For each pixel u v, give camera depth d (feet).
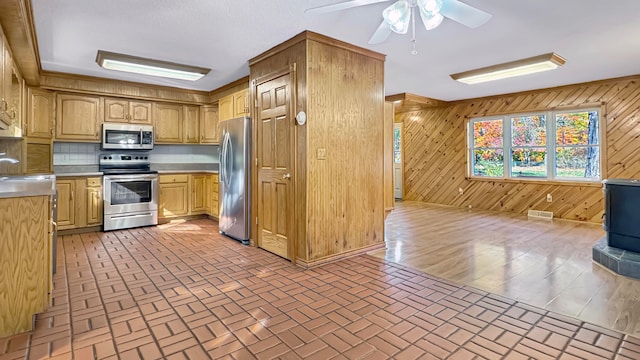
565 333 6.64
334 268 10.57
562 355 5.90
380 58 12.59
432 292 8.68
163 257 11.71
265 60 12.32
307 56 10.40
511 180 20.81
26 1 8.02
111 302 8.07
